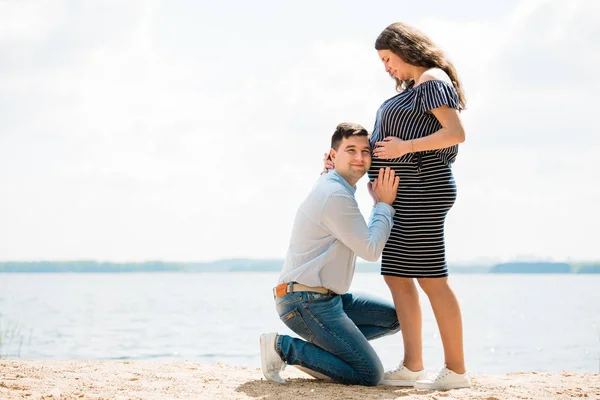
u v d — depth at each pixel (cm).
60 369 387
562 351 1194
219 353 1039
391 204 357
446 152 349
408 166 351
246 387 342
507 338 1471
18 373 361
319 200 345
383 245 343
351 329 347
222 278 10738
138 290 5066
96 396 302
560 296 4288
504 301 3581
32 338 1282
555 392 342
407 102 350
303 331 352
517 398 321
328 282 346
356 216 341
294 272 349
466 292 5128
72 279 9712
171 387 339
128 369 403
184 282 8175
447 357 357
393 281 366
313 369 354
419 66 355
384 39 359
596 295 4441
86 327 1588
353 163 355
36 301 3169
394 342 1188
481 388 354
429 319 1980
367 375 350
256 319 1916
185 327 1598
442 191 352
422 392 340
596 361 1047
